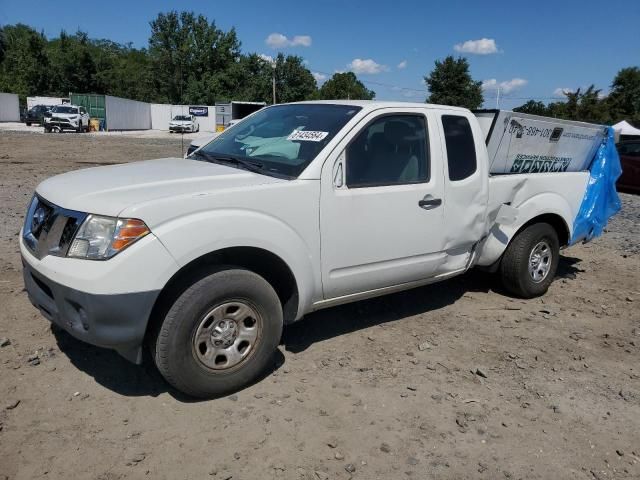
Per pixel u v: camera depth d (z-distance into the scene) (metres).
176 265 3.07
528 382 3.94
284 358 4.05
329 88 83.31
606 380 4.05
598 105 54.59
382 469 2.93
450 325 4.89
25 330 4.18
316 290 3.83
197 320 3.21
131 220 2.98
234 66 76.25
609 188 6.31
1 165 15.32
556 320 5.17
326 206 3.72
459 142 4.60
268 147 4.11
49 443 2.93
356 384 3.74
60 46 74.25
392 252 4.16
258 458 2.94
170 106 58.69
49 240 3.19
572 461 3.10
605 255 7.96
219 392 3.42
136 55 103.50
